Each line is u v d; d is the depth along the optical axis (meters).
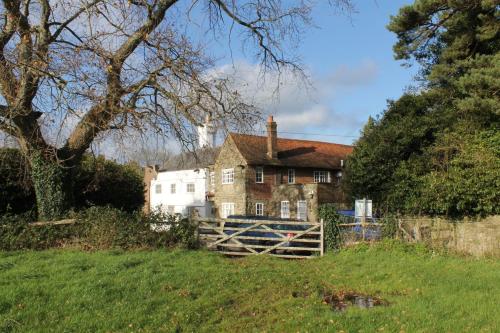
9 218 15.63
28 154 17.17
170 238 16.53
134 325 7.80
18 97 15.04
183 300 9.33
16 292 9.13
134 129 15.97
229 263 14.04
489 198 17.34
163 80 16.09
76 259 12.95
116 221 16.12
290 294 10.19
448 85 23.41
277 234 17.88
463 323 7.91
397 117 24.33
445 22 22.92
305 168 46.78
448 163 19.69
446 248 16.19
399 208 21.33
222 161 46.16
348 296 10.41
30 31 15.51
